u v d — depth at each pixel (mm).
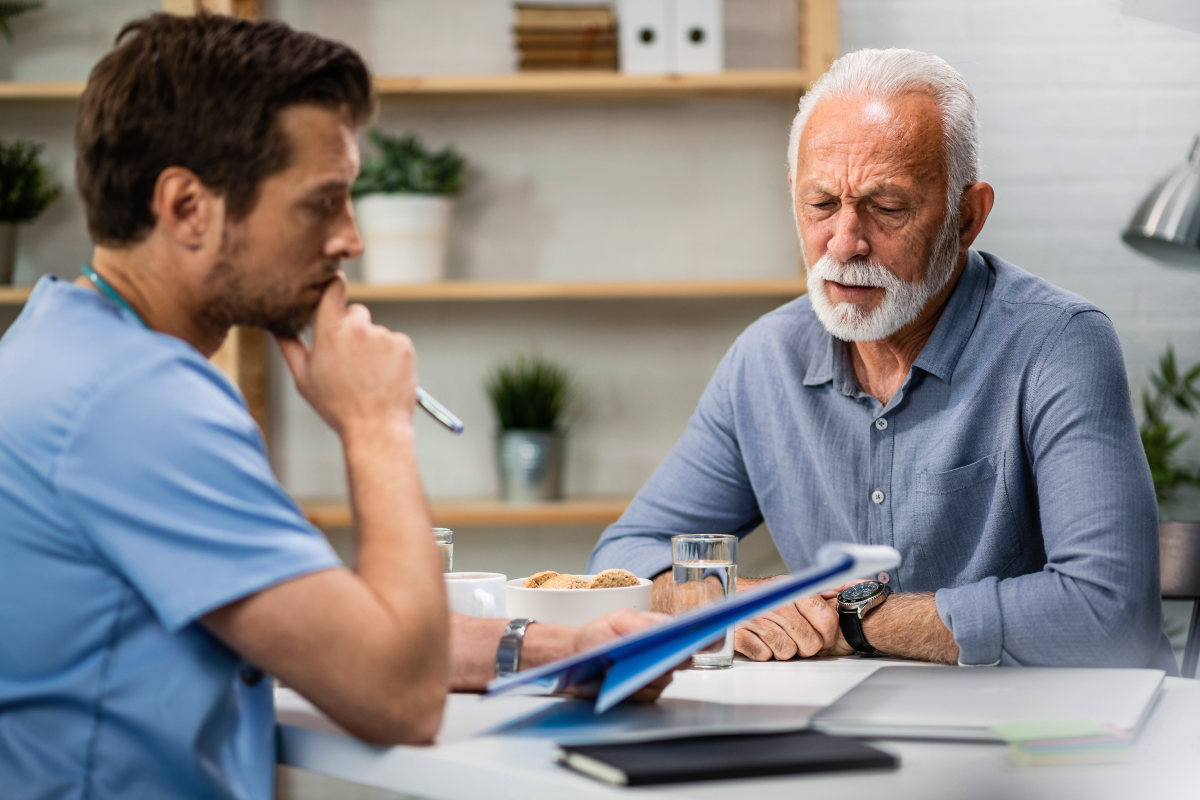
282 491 814
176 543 761
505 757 762
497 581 1107
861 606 1181
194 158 854
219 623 773
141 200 865
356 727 792
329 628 767
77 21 2674
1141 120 2605
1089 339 1305
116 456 766
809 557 1509
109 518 764
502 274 2723
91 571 778
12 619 781
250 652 776
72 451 768
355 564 848
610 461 2748
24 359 810
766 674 1054
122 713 782
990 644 1142
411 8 2682
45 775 780
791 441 1513
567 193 2721
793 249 2715
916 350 1414
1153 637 1173
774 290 2482
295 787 2646
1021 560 1364
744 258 2721
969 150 1354
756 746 750
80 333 817
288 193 873
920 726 785
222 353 2479
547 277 2725
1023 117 2621
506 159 2715
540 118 2713
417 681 790
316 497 2752
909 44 2627
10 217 2541
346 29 2678
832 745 753
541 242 2725
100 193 874
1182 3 1774
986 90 2625
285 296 907
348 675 770
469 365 2746
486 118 2711
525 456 2535
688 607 1084
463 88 2479
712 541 1095
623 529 1553
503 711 903
